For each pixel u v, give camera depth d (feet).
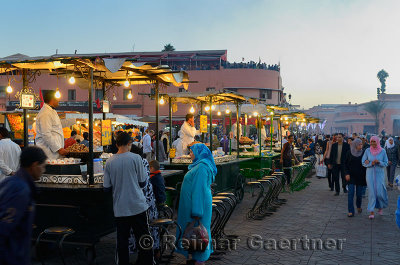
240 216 30.63
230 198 23.75
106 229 20.16
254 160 46.47
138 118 109.50
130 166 16.81
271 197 34.94
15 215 9.42
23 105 24.36
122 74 27.89
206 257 17.19
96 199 19.30
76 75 27.20
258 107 50.34
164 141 55.57
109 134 23.66
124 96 131.03
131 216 16.74
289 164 46.11
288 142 46.44
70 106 126.21
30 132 52.60
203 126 37.11
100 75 28.30
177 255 21.30
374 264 19.44
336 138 43.70
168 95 36.83
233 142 56.59
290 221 28.91
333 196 40.88
